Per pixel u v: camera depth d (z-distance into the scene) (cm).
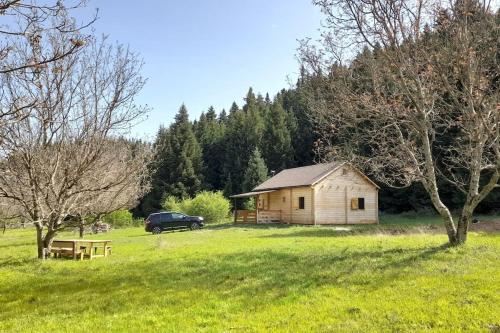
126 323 723
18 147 1273
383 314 706
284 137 6625
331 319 695
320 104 1447
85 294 960
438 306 728
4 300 930
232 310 779
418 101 1355
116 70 1404
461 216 1313
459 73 1278
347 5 1330
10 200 1511
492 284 847
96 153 1394
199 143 7619
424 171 1524
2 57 709
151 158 1670
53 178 1375
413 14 1309
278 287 934
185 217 3431
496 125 1277
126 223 4569
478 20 1257
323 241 1811
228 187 6531
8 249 2155
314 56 1398
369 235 2202
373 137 1454
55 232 1570
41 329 706
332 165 3669
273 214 3894
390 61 1313
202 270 1177
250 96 10100
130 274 1180
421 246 1367
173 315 759
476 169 1304
